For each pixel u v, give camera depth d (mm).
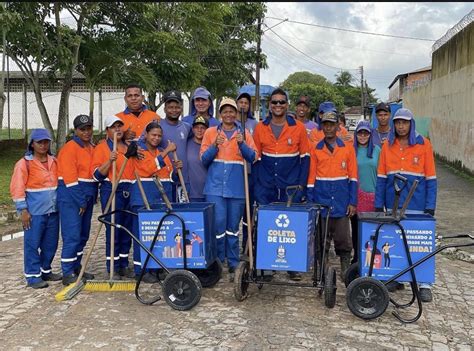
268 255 4703
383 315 4703
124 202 5703
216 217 5574
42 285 5418
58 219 5594
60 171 5387
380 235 4520
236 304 4941
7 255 6832
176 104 5891
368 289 4512
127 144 5629
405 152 5246
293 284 4879
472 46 15234
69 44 12984
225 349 3967
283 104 5500
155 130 5457
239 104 6234
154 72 15156
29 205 5352
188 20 17141
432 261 4477
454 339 4227
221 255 5711
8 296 5172
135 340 4133
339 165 5512
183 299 4750
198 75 16266
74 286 5199
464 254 6816
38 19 12227
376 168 5918
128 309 4797
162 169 5590
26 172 5316
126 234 5828
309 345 4047
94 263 6387
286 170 5676
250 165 5812
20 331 4309
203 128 5926
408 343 4117
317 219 4941
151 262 4883
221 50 24078
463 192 12227
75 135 5547
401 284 5430
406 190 5242
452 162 17797
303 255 4629
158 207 5145
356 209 5633
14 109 34500
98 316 4629
